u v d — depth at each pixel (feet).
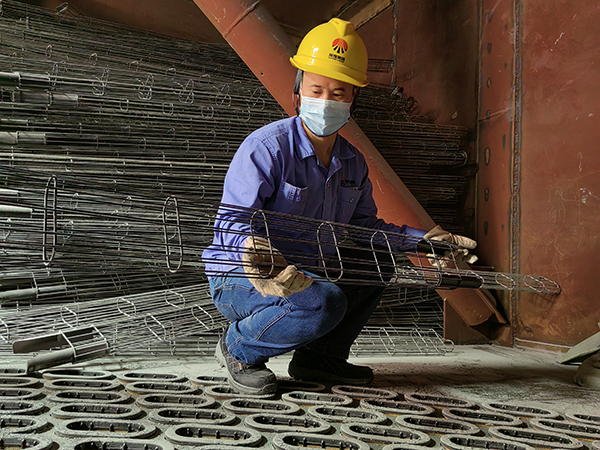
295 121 7.34
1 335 9.19
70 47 13.55
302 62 7.01
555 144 11.94
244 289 6.75
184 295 11.64
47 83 11.39
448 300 12.84
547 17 12.37
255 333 6.73
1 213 6.79
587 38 11.25
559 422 6.23
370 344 11.91
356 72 7.02
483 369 9.93
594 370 8.68
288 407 6.27
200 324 10.54
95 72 12.53
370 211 8.36
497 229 13.78
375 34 20.83
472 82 15.23
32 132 11.41
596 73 10.98
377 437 5.33
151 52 14.78
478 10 15.07
